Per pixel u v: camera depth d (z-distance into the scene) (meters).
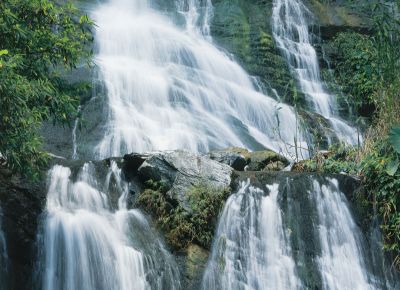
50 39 7.81
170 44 13.38
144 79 12.03
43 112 7.33
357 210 8.62
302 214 8.27
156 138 10.82
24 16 7.84
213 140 11.27
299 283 7.95
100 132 10.48
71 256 7.11
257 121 12.86
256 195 8.21
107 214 7.63
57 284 7.00
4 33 7.38
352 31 15.98
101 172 7.98
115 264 7.23
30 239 7.07
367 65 13.02
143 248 7.46
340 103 14.16
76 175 7.79
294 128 12.71
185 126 11.41
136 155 8.15
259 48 14.55
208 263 7.72
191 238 7.82
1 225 6.95
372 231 8.60
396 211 8.60
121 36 13.17
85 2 14.42
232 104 12.81
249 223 8.08
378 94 11.02
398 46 11.78
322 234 8.27
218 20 15.05
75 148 9.99
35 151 7.28
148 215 7.86
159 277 7.39
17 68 7.45
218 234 7.93
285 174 8.44
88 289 7.07
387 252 8.54
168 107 11.82
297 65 14.96
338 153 9.93
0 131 6.73
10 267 6.88
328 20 16.20
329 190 8.52
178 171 8.15
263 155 9.77
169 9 15.38
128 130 10.66
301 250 8.11
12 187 7.25
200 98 12.38
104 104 11.06
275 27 15.50
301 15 16.11
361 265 8.34
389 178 8.66
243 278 7.80
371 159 8.96
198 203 7.98
